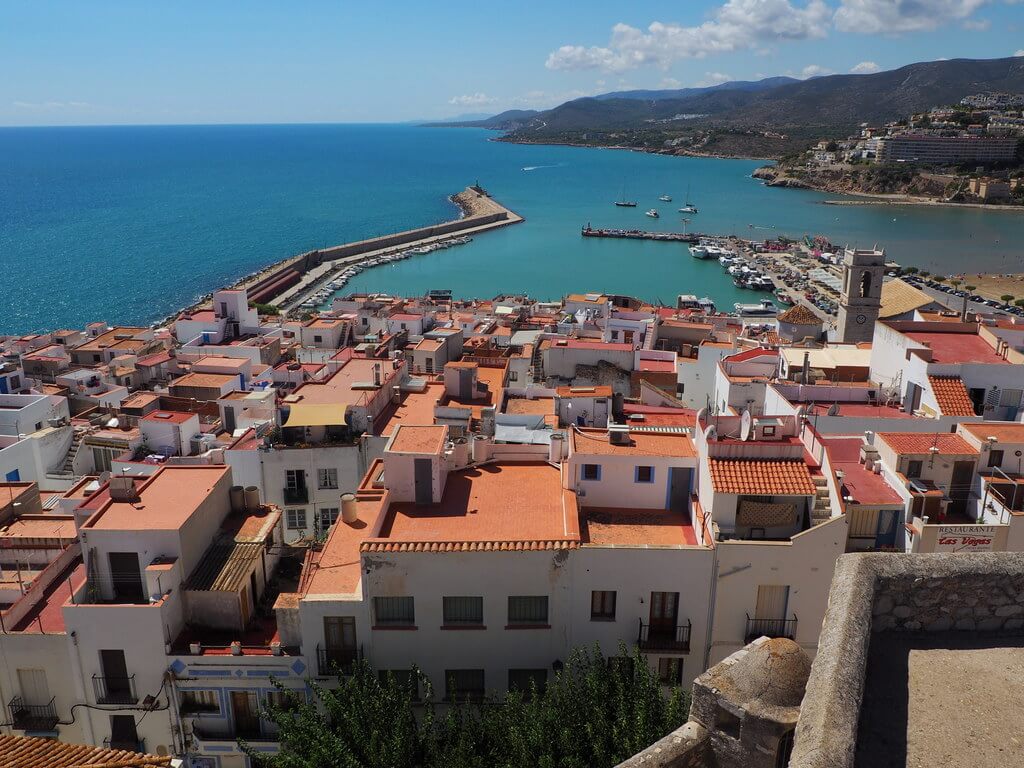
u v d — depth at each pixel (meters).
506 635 37.34
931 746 10.66
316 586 37.75
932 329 62.28
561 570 36.72
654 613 37.62
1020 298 198.88
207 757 37.28
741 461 39.72
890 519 40.97
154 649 36.31
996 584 12.66
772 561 36.66
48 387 85.06
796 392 58.66
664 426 48.22
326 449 55.88
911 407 56.50
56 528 44.19
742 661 17.73
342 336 118.56
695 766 17.45
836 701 10.31
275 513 43.50
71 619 35.91
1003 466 43.06
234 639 37.75
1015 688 11.62
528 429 51.12
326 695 34.31
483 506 40.88
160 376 93.50
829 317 186.00
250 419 70.25
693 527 40.62
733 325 125.81
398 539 36.53
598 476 42.44
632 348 79.50
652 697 33.34
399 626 37.00
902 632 12.85
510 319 129.38
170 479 42.47
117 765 28.23
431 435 43.66
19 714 37.31
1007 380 54.28
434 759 32.81
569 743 31.27
